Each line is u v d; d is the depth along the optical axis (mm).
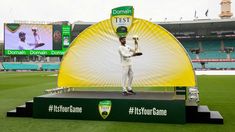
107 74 12352
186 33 71000
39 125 9227
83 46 12414
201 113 9594
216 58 66250
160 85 11844
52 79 33969
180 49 11602
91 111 10023
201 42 70500
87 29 12406
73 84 12453
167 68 11734
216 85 25172
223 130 8609
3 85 25531
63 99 10195
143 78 11977
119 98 9953
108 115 9906
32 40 51938
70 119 10148
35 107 10359
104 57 12359
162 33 11773
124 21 12164
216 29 68875
